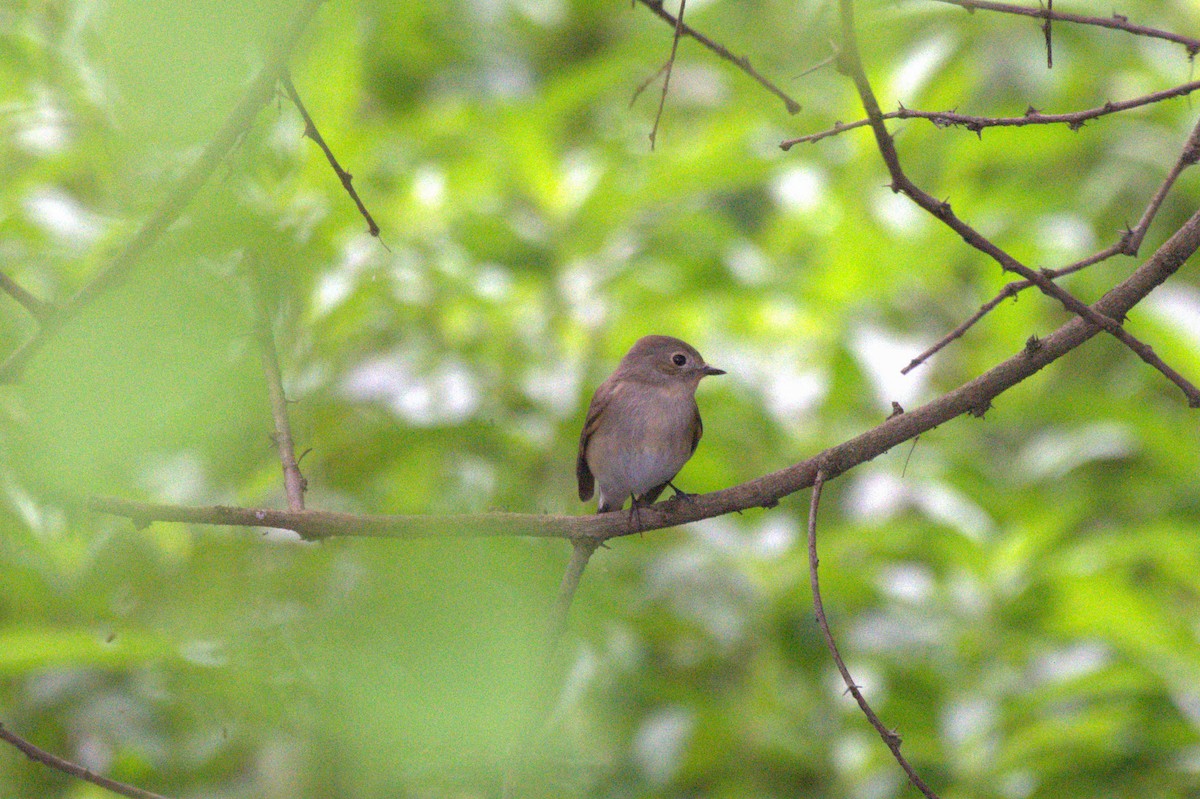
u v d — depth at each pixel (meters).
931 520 10.97
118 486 8.05
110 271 5.56
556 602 7.47
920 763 9.99
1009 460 12.71
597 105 15.95
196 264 7.40
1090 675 9.36
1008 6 5.23
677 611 11.22
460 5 16.16
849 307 12.55
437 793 8.33
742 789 10.59
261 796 9.08
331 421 10.29
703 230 12.68
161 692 9.38
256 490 9.61
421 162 13.09
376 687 7.93
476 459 11.02
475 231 11.94
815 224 13.05
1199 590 10.59
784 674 11.13
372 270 9.94
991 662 10.40
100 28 4.14
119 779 9.70
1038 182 14.67
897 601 10.83
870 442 6.82
